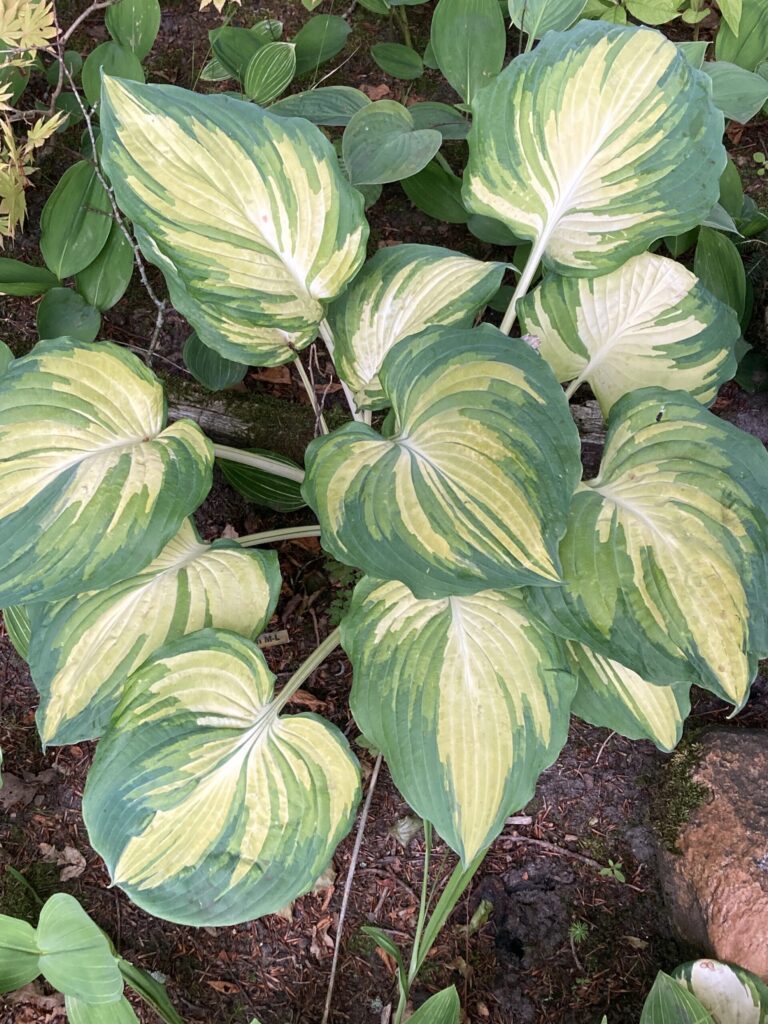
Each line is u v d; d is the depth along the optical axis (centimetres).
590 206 97
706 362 103
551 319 103
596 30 94
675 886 103
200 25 145
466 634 91
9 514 84
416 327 100
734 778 103
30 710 111
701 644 82
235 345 94
